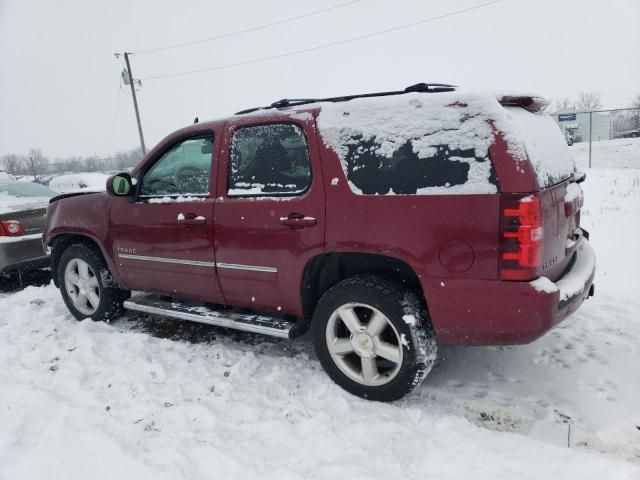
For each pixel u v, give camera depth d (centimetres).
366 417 293
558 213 286
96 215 445
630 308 438
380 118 296
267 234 333
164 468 251
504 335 266
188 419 299
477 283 263
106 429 289
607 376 326
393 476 240
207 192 372
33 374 367
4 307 538
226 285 366
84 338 420
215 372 360
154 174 410
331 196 305
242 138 354
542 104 309
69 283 488
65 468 255
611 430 271
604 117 4206
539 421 278
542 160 276
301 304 336
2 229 596
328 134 309
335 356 325
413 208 278
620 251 649
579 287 287
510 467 241
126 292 478
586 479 228
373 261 320
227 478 244
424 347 291
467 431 274
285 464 254
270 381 343
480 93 269
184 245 380
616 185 1451
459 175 266
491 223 255
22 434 287
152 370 362
